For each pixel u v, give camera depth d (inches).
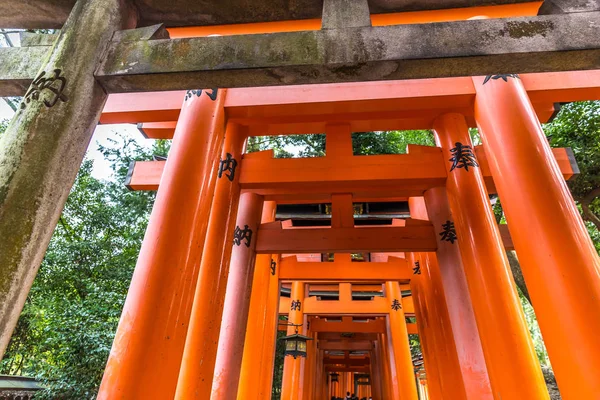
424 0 140.2
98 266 483.5
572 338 129.3
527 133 172.6
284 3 137.9
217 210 236.7
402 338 491.5
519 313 186.1
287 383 486.0
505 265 199.8
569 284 135.7
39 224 94.0
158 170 290.0
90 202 556.7
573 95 215.3
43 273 465.7
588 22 104.8
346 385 1255.5
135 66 113.4
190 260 157.9
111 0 126.8
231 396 222.8
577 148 351.6
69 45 115.2
